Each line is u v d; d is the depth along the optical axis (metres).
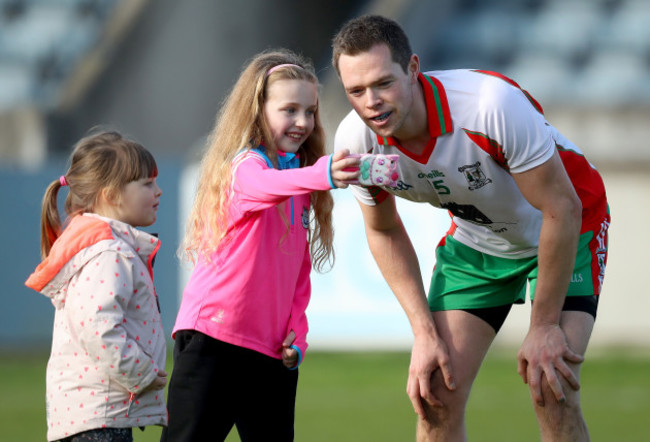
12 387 33.62
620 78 68.31
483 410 28.91
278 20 75.31
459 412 15.30
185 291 14.47
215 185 14.07
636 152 52.28
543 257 13.83
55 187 14.52
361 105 13.06
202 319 13.98
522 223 14.87
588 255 15.04
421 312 15.48
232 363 14.00
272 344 14.33
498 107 13.28
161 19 68.75
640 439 23.25
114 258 13.39
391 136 13.87
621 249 48.50
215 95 72.00
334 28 78.12
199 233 14.22
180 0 69.25
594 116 59.56
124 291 13.33
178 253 14.90
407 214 43.81
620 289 48.16
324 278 44.59
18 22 72.12
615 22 72.44
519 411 28.69
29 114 62.09
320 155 15.16
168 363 37.97
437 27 72.44
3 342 43.97
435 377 15.16
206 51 71.56
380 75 12.76
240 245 13.91
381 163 12.19
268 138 14.33
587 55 70.31
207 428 13.94
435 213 43.94
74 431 13.30
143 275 13.74
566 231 13.60
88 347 13.14
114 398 13.34
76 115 65.31
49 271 13.47
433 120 13.56
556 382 13.91
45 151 61.81
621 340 47.88
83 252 13.41
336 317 44.53
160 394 13.79
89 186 14.14
